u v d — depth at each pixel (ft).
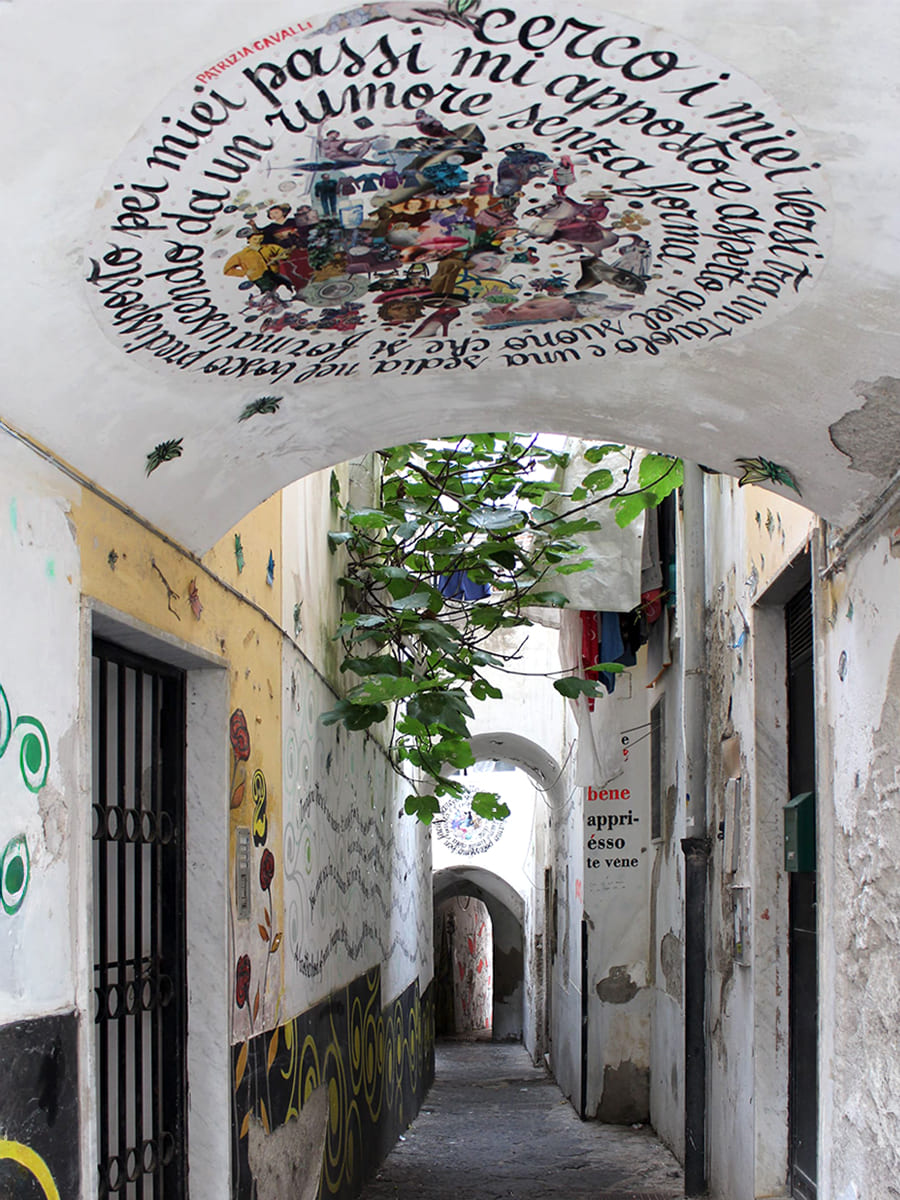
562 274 8.92
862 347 9.29
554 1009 47.26
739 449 12.08
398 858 34.42
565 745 39.27
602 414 12.30
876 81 6.51
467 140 7.01
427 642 20.53
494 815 22.43
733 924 19.04
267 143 6.88
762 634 17.67
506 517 19.16
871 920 11.49
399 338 10.21
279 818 17.03
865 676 11.82
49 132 6.44
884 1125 10.95
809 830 14.73
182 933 13.69
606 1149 28.89
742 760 18.52
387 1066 29.68
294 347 9.98
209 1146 13.39
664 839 28.86
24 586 8.68
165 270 8.02
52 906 8.82
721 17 6.10
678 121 6.93
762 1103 16.99
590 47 6.28
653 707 30.60
